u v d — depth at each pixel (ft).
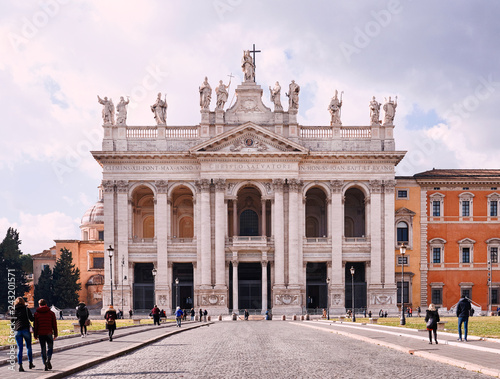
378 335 136.56
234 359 89.86
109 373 76.02
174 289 313.73
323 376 71.56
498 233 320.29
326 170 308.60
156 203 305.94
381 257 306.96
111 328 127.24
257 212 333.01
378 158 307.58
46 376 69.82
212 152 300.40
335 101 312.09
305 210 338.95
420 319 239.50
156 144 308.19
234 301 299.17
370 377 70.64
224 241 302.25
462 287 317.83
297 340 129.29
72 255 383.45
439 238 318.86
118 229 304.71
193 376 72.23
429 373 73.82
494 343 106.83
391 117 312.50
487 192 321.32
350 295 313.12
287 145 302.04
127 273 304.30
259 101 310.04
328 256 308.19
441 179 319.47
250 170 303.48
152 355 97.96
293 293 299.58
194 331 172.65
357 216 336.70
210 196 303.89
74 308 351.25
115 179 305.73
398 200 320.29
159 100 309.22
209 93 308.81
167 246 305.32
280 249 302.04
